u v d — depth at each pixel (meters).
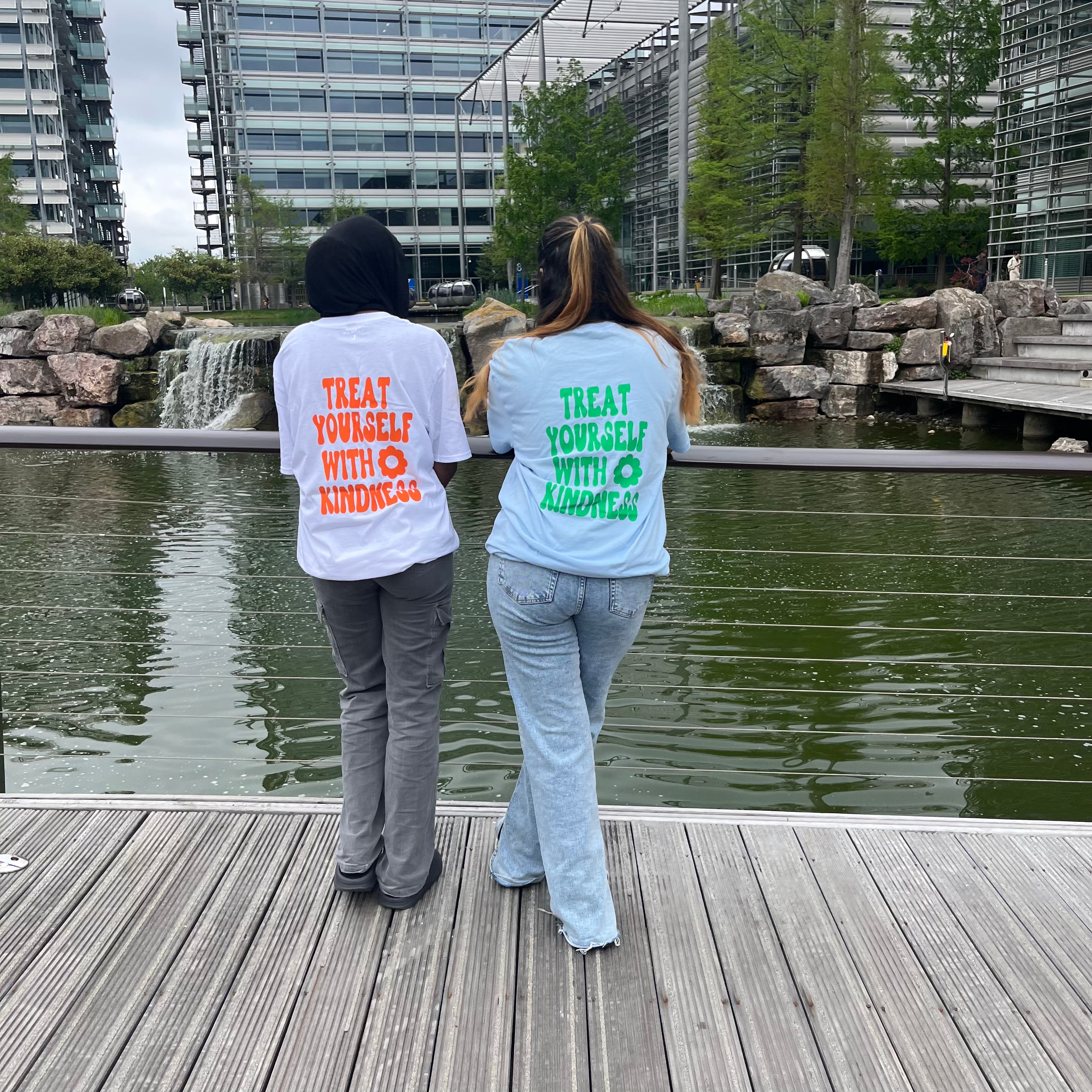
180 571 10.00
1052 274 29.47
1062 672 6.81
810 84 31.83
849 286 24.64
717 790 5.14
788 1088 1.74
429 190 62.16
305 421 2.07
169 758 5.08
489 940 2.16
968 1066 1.79
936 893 2.34
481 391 2.04
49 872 2.41
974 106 35.41
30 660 7.29
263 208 49.66
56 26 83.62
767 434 20.08
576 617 2.05
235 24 57.78
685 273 35.28
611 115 37.91
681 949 2.13
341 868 2.29
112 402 24.72
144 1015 1.91
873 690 6.50
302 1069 1.78
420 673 2.19
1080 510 12.07
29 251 47.16
